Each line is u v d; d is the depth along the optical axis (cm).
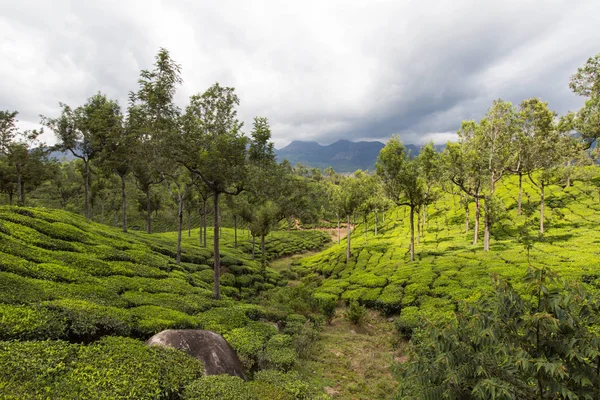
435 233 4656
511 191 5291
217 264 2006
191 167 1823
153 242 3450
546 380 441
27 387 671
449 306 1830
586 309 464
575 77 2052
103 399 695
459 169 3183
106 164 3441
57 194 6400
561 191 4831
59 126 3403
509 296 510
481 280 2117
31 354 791
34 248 1648
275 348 1328
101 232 2734
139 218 7912
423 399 507
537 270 486
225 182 1838
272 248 5681
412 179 2928
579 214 3953
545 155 3453
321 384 1188
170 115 1703
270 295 2662
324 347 1579
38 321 946
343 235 7981
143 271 2033
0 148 3616
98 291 1402
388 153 2916
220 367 1038
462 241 3881
